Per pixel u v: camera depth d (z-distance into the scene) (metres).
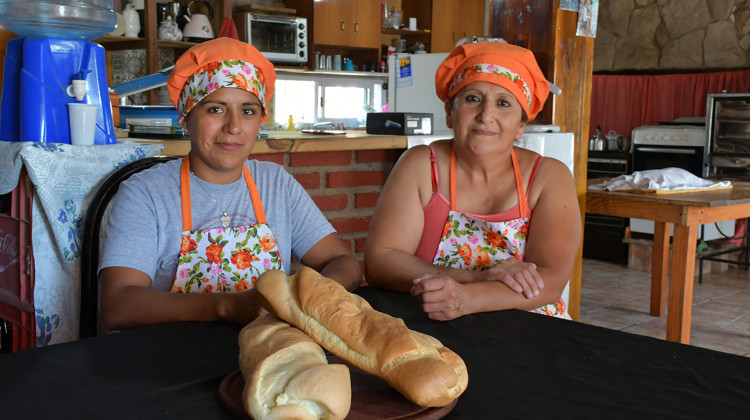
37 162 1.59
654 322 3.92
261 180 1.58
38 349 0.99
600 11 6.87
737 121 5.26
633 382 0.91
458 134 1.62
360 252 2.85
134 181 1.45
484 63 1.56
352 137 2.71
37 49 1.74
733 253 5.39
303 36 5.84
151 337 1.07
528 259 1.63
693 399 0.86
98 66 1.84
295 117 6.14
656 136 5.71
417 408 0.78
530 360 0.99
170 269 1.44
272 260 1.50
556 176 1.67
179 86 1.44
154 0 4.69
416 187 1.69
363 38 6.41
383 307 1.31
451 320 1.22
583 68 3.18
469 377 0.92
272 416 0.69
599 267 5.43
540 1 3.06
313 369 0.72
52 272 1.69
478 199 1.69
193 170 1.48
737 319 3.98
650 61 6.60
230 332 1.11
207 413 0.78
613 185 3.55
